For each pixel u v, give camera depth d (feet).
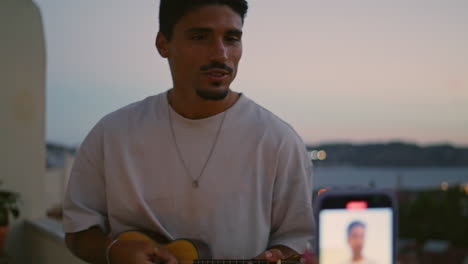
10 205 14.49
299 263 4.71
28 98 15.79
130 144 5.27
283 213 5.16
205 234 5.01
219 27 4.62
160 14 5.02
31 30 15.88
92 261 5.35
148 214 5.12
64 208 5.54
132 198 5.20
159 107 5.36
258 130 5.11
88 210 5.44
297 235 5.07
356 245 3.01
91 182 5.54
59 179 29.32
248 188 5.02
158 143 5.20
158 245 5.04
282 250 4.95
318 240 3.00
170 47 4.95
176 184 5.10
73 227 5.39
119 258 4.85
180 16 4.69
